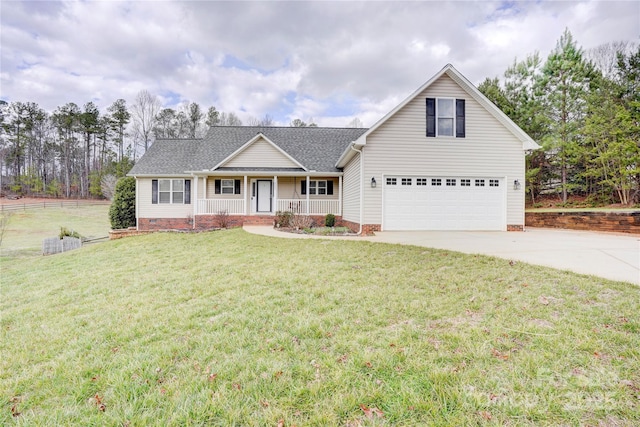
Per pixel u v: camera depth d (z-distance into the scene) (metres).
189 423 2.25
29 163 49.16
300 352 3.15
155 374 2.88
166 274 6.68
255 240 10.31
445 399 2.35
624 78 18.94
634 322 3.38
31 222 27.50
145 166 17.47
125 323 4.17
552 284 4.77
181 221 17.14
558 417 2.13
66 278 7.02
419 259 6.82
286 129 20.22
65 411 2.47
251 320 3.98
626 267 5.73
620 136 17.03
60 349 3.58
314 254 7.79
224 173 16.11
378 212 12.23
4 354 3.51
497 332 3.32
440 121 12.43
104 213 33.38
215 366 2.96
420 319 3.79
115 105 46.91
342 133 19.94
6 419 2.44
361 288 5.03
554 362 2.74
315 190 17.66
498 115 12.34
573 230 13.34
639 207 16.95
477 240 9.59
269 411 2.33
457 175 12.39
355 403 2.37
